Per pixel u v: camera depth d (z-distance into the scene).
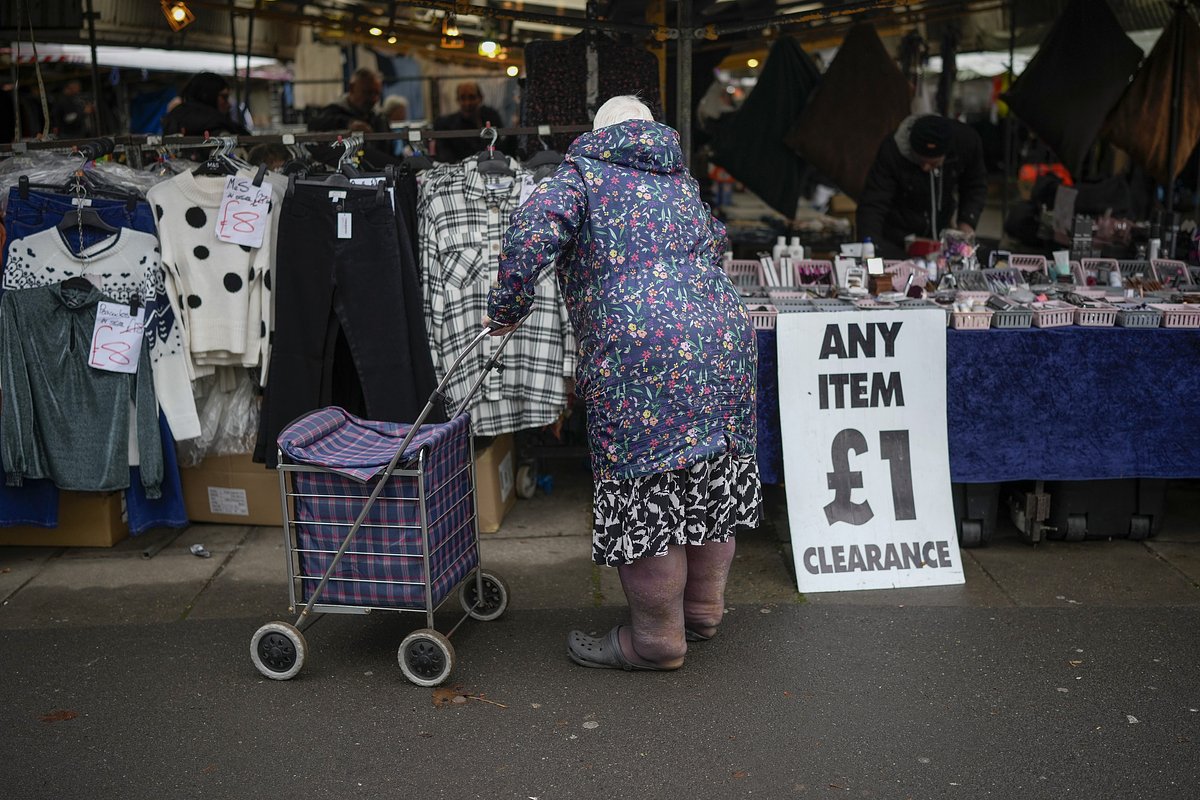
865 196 5.79
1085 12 6.17
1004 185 8.03
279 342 4.06
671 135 3.12
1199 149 6.64
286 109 11.81
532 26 7.98
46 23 6.08
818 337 3.97
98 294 4.02
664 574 3.17
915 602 3.78
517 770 2.85
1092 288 4.64
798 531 3.94
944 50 7.80
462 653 3.50
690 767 2.85
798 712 3.10
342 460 3.21
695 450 3.01
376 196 3.95
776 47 6.73
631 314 2.98
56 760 2.93
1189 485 4.90
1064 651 3.41
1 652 3.54
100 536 4.38
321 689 3.28
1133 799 2.68
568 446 4.95
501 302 3.05
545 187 3.05
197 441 4.43
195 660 3.47
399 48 8.80
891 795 2.72
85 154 4.23
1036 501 4.12
